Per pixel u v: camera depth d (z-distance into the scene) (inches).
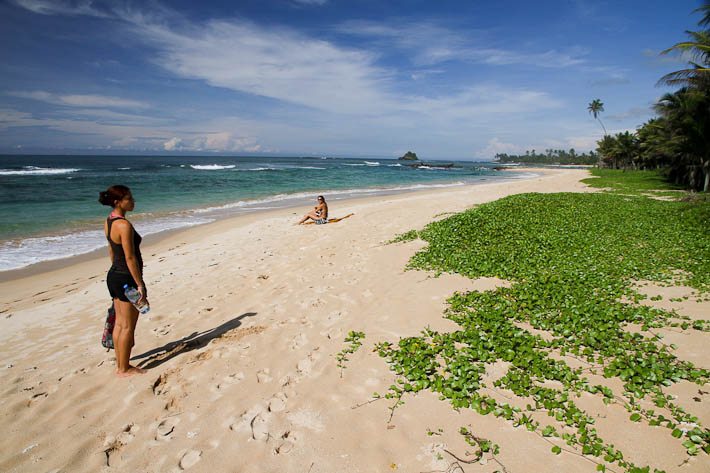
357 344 242.8
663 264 374.3
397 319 279.1
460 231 542.9
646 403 171.9
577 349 218.1
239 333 265.4
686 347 216.8
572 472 139.3
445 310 288.7
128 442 165.8
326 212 724.7
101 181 1535.4
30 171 2103.8
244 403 188.4
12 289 395.5
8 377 217.6
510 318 268.5
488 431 161.6
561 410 171.2
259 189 1448.1
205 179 1793.8
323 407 183.3
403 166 4975.4
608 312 261.1
